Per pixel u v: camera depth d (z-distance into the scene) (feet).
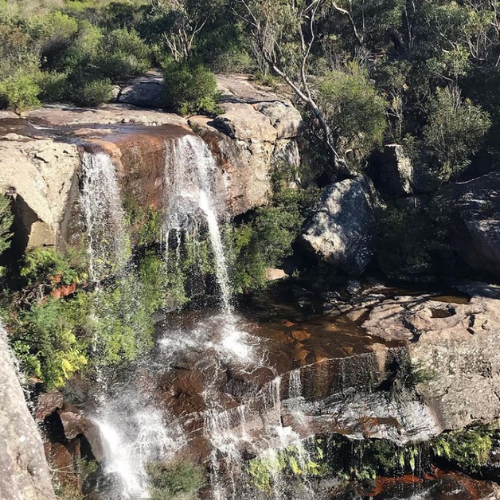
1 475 21.62
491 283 60.49
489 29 89.71
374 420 44.91
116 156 45.62
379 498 42.22
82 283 43.83
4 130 49.73
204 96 64.69
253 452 41.09
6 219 35.94
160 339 49.39
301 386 45.55
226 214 58.85
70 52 80.84
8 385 24.99
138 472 37.55
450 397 47.14
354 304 56.95
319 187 70.18
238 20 87.10
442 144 71.26
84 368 42.11
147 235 50.21
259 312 55.31
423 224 65.67
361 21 95.81
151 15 100.94
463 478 44.65
